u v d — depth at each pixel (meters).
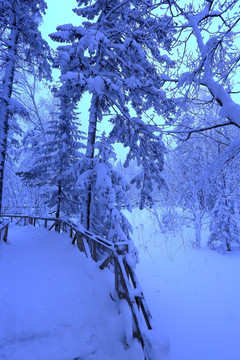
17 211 16.61
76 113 11.90
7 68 9.77
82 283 5.16
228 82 4.08
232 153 3.60
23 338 3.49
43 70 10.88
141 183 8.75
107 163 8.07
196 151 12.09
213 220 11.23
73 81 6.79
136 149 8.54
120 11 8.11
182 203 14.20
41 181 11.94
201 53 3.56
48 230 11.17
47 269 6.00
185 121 5.39
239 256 9.54
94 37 6.16
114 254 4.41
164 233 15.03
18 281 5.20
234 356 3.89
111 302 4.33
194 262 9.05
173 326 4.81
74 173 8.35
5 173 15.23
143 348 3.22
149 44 7.80
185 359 3.84
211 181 4.68
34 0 9.81
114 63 9.05
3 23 9.73
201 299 5.99
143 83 7.80
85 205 8.18
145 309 3.74
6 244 8.20
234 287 6.55
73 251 7.31
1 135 9.38
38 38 9.94
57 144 11.89
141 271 8.41
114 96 8.05
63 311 4.17
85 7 8.55
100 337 3.67
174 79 4.32
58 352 3.33
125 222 7.67
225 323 4.86
